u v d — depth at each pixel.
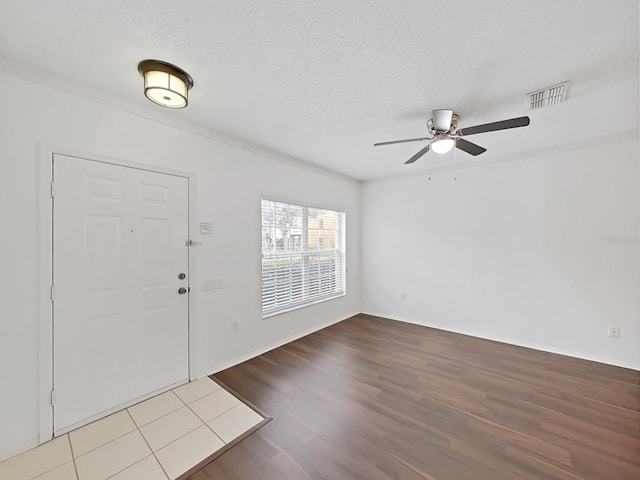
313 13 1.31
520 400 2.22
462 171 3.86
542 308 3.27
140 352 2.23
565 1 1.23
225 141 2.81
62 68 1.75
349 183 4.68
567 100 2.08
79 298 1.93
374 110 2.27
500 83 1.88
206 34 1.45
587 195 2.99
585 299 3.02
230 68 1.73
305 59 1.65
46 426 1.78
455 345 3.42
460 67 1.71
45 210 1.79
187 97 1.89
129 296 2.17
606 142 2.88
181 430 1.90
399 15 1.32
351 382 2.53
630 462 1.59
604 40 1.46
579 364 2.87
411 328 4.10
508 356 3.08
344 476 1.52
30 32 1.43
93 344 2.00
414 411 2.09
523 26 1.37
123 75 1.83
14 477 1.53
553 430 1.87
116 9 1.29
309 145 3.10
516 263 3.43
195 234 2.58
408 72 1.77
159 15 1.32
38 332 1.77
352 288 4.80
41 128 1.78
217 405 2.18
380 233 4.71
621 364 2.83
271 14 1.31
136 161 2.20
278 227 3.51
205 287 2.66
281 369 2.79
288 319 3.58
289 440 1.80
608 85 1.88
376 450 1.70
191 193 2.55
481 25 1.37
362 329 4.06
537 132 2.69
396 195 4.51
